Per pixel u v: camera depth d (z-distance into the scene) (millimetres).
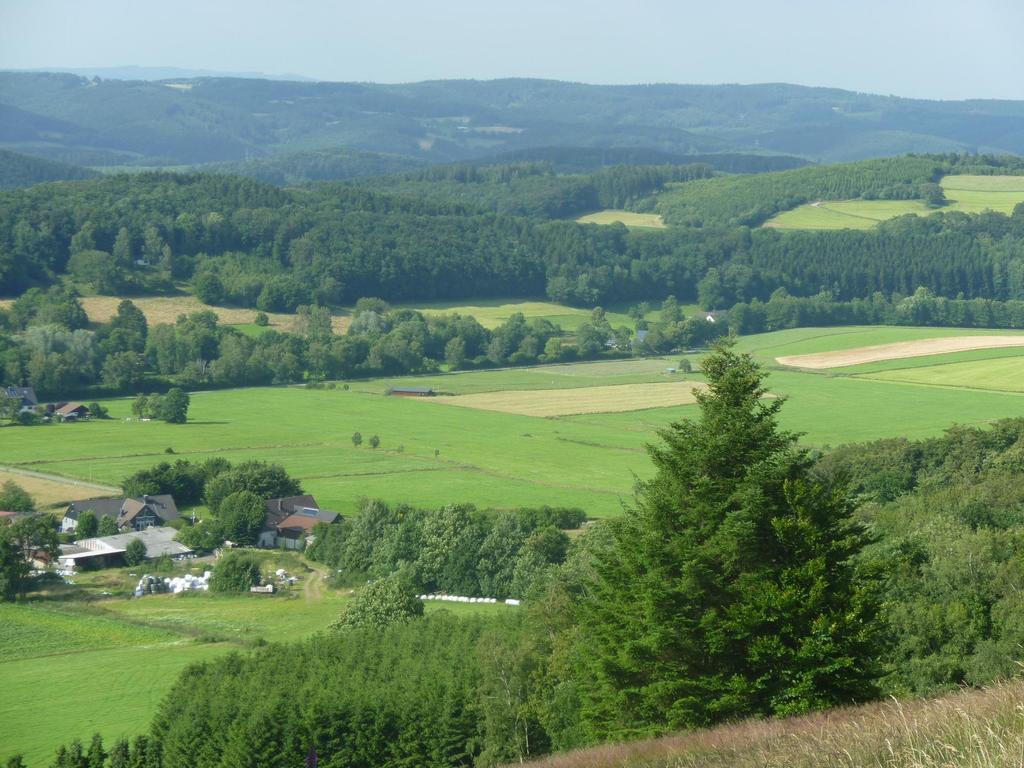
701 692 37188
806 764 23500
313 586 111562
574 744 49406
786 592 35875
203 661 76750
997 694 24328
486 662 60344
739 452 39719
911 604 55844
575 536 113125
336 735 60906
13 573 103625
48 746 66125
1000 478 98812
